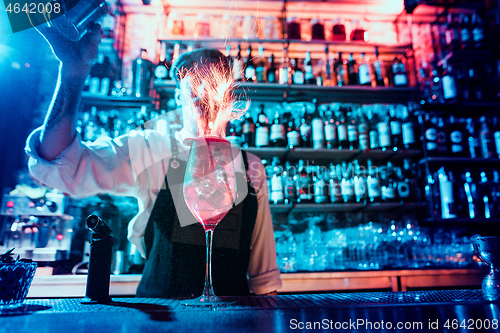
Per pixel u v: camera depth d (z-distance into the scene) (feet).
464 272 7.01
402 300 1.53
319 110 9.25
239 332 0.91
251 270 3.69
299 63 9.34
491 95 9.40
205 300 1.60
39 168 3.09
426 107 8.82
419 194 8.66
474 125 9.44
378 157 8.83
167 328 0.97
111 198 7.72
